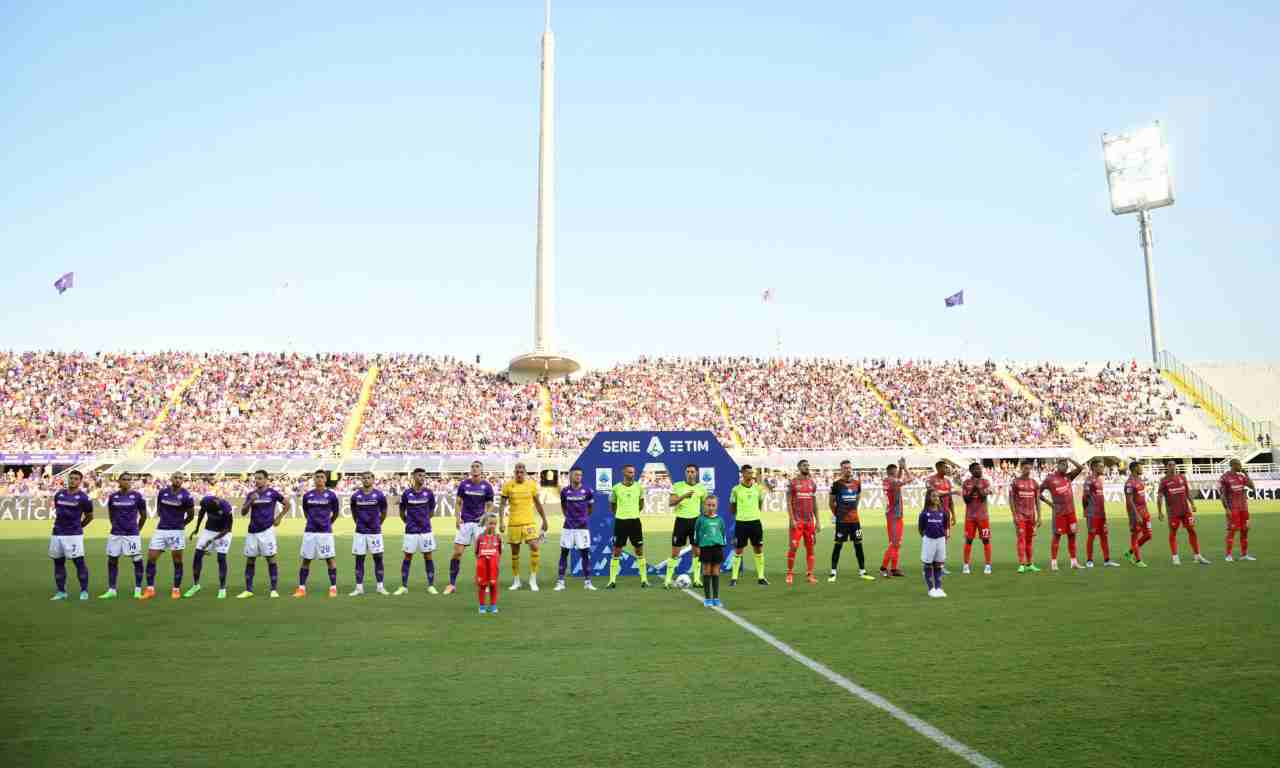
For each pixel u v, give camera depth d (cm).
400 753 588
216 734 634
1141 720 648
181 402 5434
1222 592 1302
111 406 5303
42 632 1059
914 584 1486
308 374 5897
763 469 5266
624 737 618
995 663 841
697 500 1544
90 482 4447
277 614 1202
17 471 4731
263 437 5181
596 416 5728
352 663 869
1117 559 1838
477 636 1016
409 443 5259
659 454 1806
